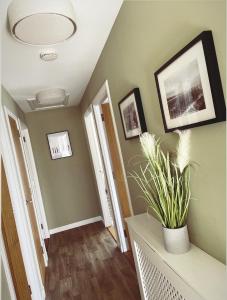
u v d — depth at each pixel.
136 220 1.79
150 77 1.46
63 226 4.50
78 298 2.36
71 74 2.80
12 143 2.47
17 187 2.33
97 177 4.16
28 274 2.31
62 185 4.50
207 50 0.90
